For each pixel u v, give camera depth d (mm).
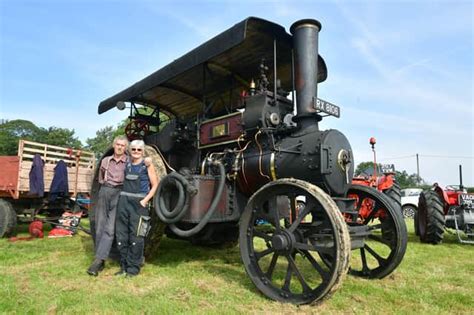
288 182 3314
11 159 7559
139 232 4102
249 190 4480
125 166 4285
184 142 5320
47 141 62969
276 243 3334
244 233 3637
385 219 4457
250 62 5281
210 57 4316
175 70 4891
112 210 4414
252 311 3021
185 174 4336
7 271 4230
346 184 3916
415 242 7301
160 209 4152
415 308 3137
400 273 4406
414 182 59750
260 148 4281
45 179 7949
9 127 62344
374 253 4199
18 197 7473
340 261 2926
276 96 4262
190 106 7195
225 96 6340
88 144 67938
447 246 6656
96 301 3176
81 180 8867
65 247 5809
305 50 4227
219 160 4559
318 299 3059
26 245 6020
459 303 3291
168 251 5605
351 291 3588
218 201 4062
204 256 5281
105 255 4234
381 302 3287
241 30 3934
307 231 3445
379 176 8891
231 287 3674
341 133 3998
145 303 3148
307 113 4062
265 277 3479
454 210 7219
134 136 6555
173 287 3637
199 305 3150
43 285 3654
